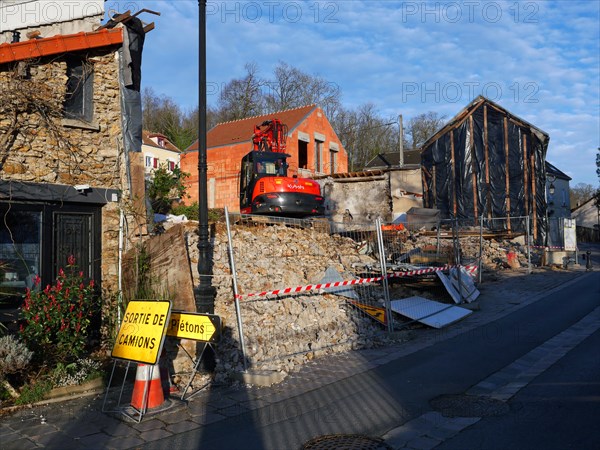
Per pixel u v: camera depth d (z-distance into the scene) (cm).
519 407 608
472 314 1249
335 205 2695
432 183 2941
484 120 2870
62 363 721
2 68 855
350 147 5362
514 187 2819
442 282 1299
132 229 971
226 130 3222
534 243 2686
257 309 912
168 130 4822
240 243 1124
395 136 5706
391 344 957
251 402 649
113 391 697
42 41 869
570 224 2422
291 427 561
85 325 767
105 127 968
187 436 541
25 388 660
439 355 873
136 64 1023
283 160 1661
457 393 672
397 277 1274
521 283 1742
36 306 733
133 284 894
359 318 1034
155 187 1644
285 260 1148
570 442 497
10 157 848
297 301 986
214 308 878
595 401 613
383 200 2617
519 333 1034
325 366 813
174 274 843
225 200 2923
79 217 927
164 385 689
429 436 529
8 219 842
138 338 635
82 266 920
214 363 762
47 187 873
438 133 2934
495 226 2780
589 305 1337
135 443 524
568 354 854
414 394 669
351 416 593
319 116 3159
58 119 901
